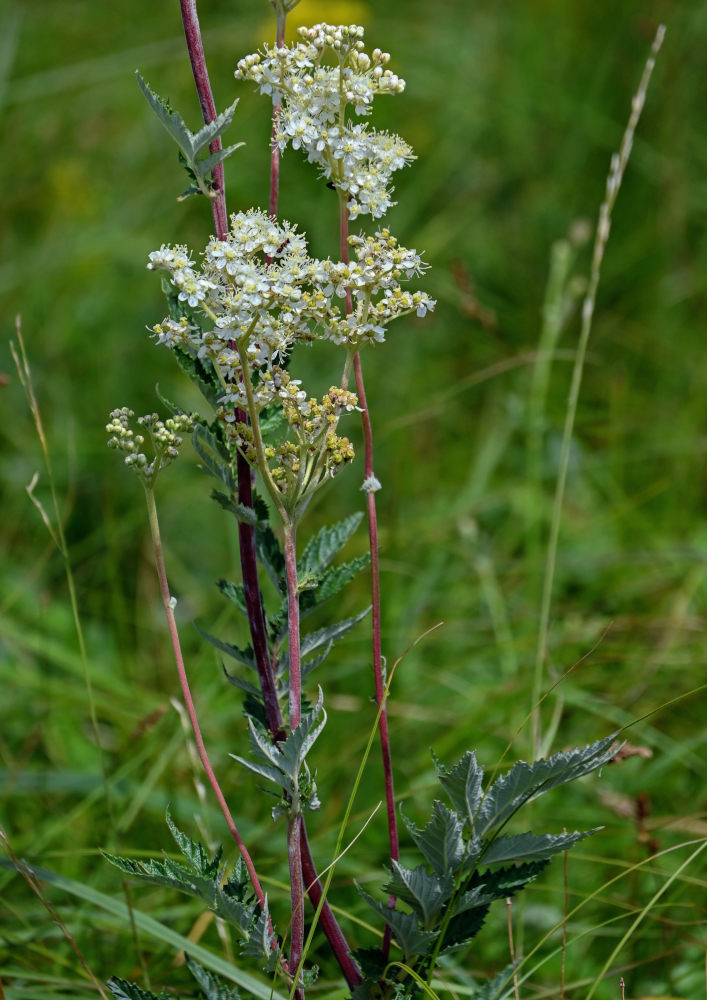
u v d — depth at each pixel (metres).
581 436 4.22
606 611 3.34
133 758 2.74
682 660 2.96
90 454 4.09
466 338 4.67
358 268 1.44
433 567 3.48
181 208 5.09
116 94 5.75
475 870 1.55
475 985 2.09
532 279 4.90
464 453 4.21
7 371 4.41
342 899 2.41
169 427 1.49
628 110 5.27
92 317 4.73
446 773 1.50
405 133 5.53
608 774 2.72
